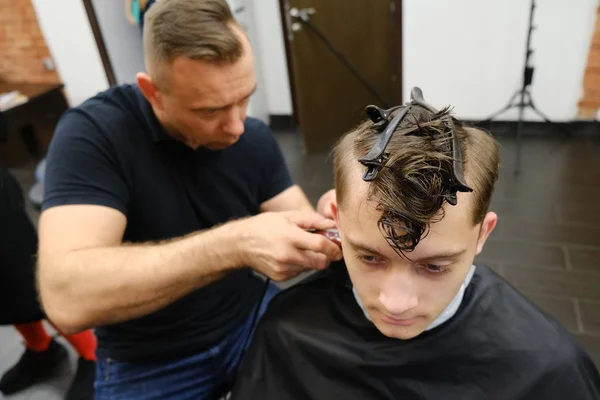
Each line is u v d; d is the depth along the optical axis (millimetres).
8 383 1425
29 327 1359
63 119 824
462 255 484
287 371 764
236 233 667
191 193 873
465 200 455
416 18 2400
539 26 2293
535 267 1705
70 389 1396
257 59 2811
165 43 680
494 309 667
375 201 443
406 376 687
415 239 435
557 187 2150
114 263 685
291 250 629
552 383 632
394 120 465
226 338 944
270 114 3082
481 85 2529
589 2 2178
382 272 506
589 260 1709
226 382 952
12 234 1190
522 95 2305
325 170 2525
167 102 749
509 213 2006
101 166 773
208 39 674
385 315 530
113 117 809
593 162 2312
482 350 653
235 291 961
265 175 992
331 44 2436
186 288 701
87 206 742
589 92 2416
